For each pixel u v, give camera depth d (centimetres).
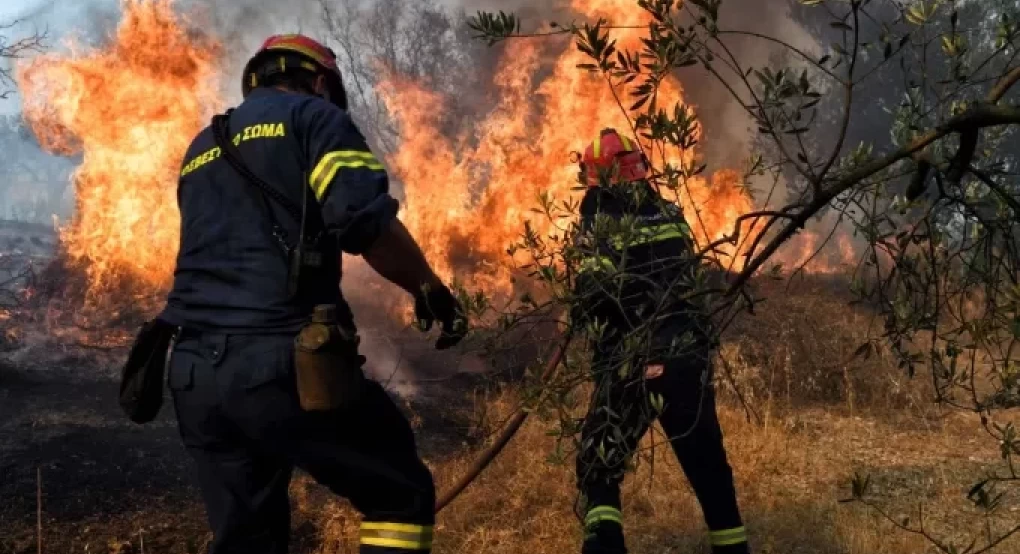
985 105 162
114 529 385
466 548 377
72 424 498
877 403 621
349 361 215
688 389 311
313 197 223
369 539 227
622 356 219
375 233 211
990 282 189
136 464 451
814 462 499
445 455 494
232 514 226
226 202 228
